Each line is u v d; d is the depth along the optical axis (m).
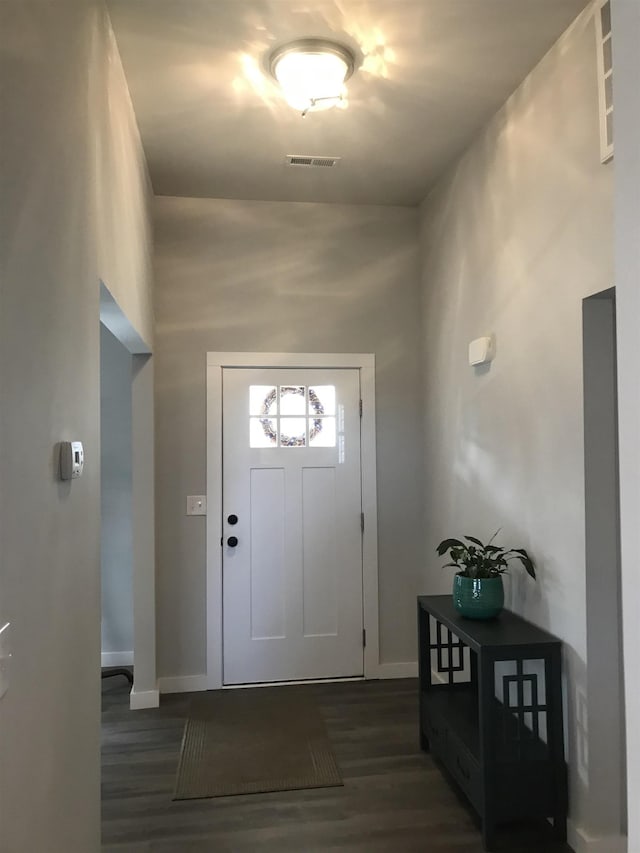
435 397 3.78
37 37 1.37
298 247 3.96
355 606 3.98
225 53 2.41
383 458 4.03
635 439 1.11
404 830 2.42
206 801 2.62
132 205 2.80
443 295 3.62
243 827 2.45
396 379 4.05
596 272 2.16
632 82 1.13
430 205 3.84
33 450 1.32
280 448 3.93
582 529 2.25
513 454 2.78
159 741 3.14
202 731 3.24
